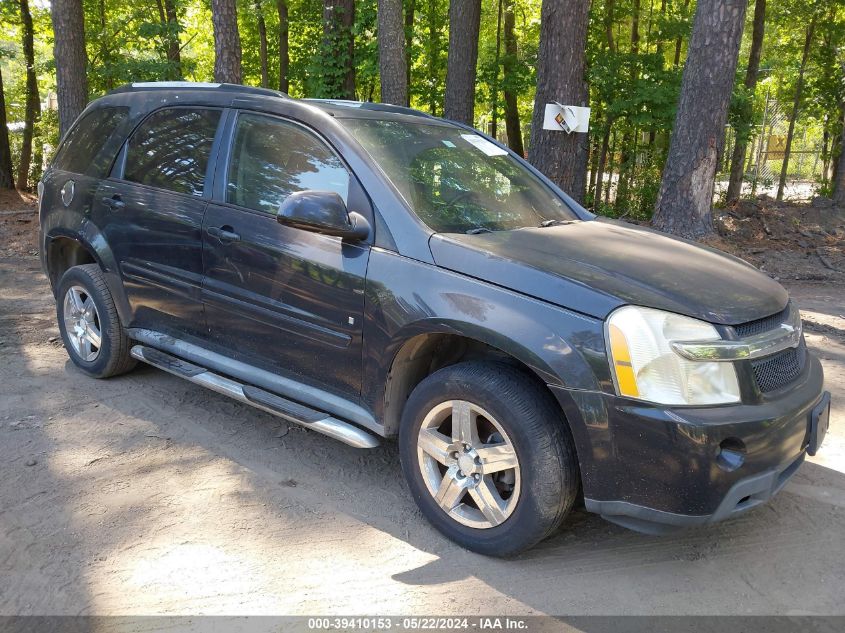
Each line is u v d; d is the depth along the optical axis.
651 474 2.50
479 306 2.77
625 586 2.72
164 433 3.93
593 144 19.56
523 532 2.73
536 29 21.05
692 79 9.67
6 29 21.31
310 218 2.98
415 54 18.44
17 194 17.36
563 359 2.58
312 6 19.56
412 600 2.59
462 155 3.81
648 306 2.58
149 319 4.16
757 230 11.33
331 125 3.45
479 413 2.81
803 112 22.31
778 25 20.73
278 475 3.52
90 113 4.71
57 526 2.98
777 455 2.62
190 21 22.66
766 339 2.68
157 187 4.05
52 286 4.96
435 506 3.00
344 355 3.22
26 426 3.94
